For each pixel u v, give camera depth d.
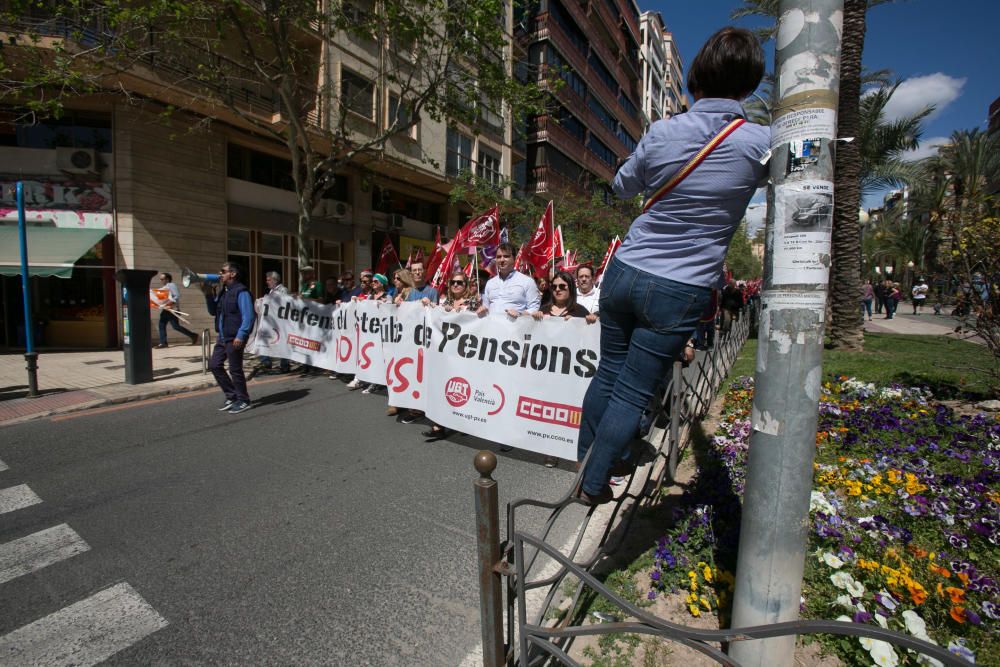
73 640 2.29
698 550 2.64
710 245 1.83
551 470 4.39
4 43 9.45
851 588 2.22
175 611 2.49
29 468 4.33
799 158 1.57
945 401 5.63
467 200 19.00
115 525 3.34
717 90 1.86
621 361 2.16
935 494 3.15
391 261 10.26
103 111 11.71
